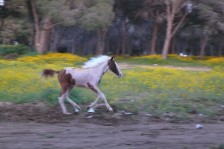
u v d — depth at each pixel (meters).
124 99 17.05
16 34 60.41
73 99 16.34
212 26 50.38
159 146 10.85
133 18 59.34
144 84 20.56
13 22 57.66
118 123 14.18
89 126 13.55
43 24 42.91
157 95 17.73
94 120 14.45
